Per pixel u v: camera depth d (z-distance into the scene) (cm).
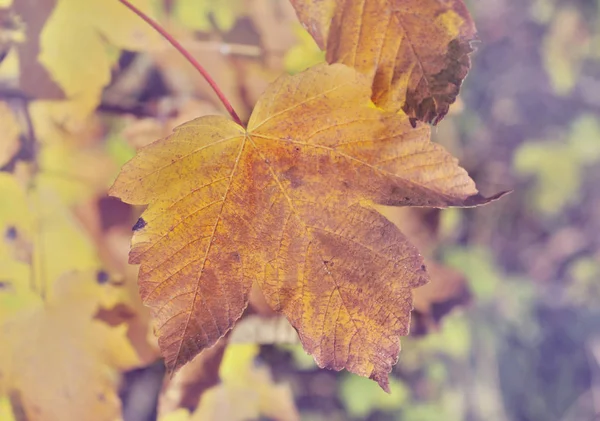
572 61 88
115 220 45
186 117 46
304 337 34
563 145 85
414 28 33
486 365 75
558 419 78
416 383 68
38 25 43
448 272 51
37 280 44
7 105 43
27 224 44
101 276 45
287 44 47
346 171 34
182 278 33
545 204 83
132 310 45
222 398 48
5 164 43
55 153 44
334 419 61
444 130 74
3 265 43
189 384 47
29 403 43
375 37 33
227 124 34
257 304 46
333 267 34
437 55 33
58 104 44
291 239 34
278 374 53
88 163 45
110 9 44
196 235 34
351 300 34
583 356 82
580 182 85
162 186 33
